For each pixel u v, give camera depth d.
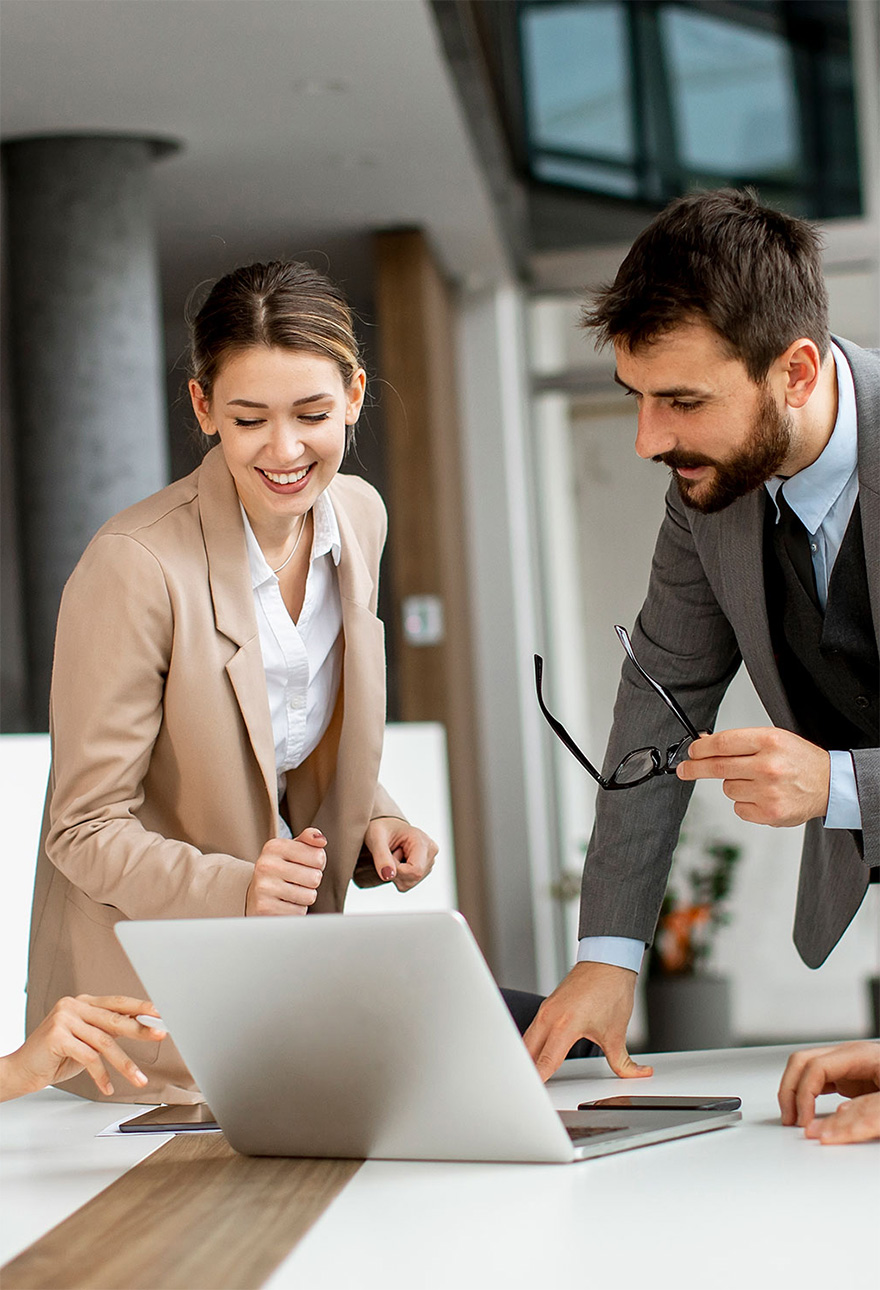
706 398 1.42
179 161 5.10
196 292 1.86
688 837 6.52
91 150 4.74
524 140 7.00
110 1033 1.34
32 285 4.72
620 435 7.09
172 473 6.52
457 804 6.03
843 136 6.71
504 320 7.12
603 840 1.67
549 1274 0.87
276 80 4.41
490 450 7.10
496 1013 1.05
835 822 1.40
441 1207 1.01
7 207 4.79
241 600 1.69
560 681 7.04
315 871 1.48
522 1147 1.11
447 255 6.53
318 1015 1.09
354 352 1.68
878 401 1.54
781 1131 1.20
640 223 6.96
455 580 6.46
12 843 2.71
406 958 1.04
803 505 1.57
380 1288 0.86
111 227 4.75
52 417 4.68
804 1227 0.94
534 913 6.88
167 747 1.70
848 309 6.71
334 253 6.35
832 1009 6.50
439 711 5.92
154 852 1.56
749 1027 6.54
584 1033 1.52
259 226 5.91
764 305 1.39
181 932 1.09
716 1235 0.93
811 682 1.70
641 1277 0.86
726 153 6.83
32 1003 1.74
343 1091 1.13
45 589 4.67
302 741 1.86
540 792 6.95
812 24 6.73
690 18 6.82
